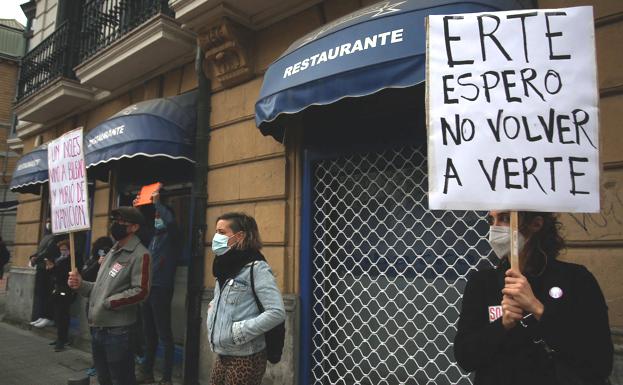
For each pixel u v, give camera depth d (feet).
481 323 6.02
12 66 59.88
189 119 19.02
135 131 17.94
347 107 14.48
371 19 11.16
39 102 28.53
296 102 11.94
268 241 15.79
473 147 6.11
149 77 23.00
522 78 6.11
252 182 16.69
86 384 11.88
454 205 6.05
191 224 18.10
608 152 9.78
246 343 8.68
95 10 25.89
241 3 16.38
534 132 5.96
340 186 14.71
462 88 6.29
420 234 12.80
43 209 31.81
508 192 5.88
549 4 11.03
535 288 5.71
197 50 18.72
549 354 5.37
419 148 13.01
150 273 11.77
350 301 14.06
